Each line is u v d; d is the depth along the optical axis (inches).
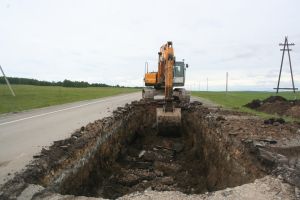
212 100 1290.6
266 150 355.6
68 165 349.4
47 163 321.7
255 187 265.7
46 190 272.1
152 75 930.1
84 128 504.7
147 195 257.8
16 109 848.3
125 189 451.8
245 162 361.1
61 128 534.9
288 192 252.8
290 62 1093.8
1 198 245.4
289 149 366.6
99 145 477.1
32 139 442.9
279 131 474.9
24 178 280.8
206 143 576.1
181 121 733.9
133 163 582.9
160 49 894.4
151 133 772.6
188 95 900.6
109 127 560.1
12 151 374.0
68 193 330.3
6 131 506.9
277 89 1124.5
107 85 5915.4
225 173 421.4
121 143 634.8
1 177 287.3
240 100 1318.9
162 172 526.9
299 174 281.4
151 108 846.5
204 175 521.0
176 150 650.8
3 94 1334.9
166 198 251.0
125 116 721.6
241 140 412.2
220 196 251.6
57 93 1683.1
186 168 557.0
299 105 797.2
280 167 298.0
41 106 949.8
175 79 889.5
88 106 968.3
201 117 681.6
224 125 531.2
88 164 413.4
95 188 423.5
